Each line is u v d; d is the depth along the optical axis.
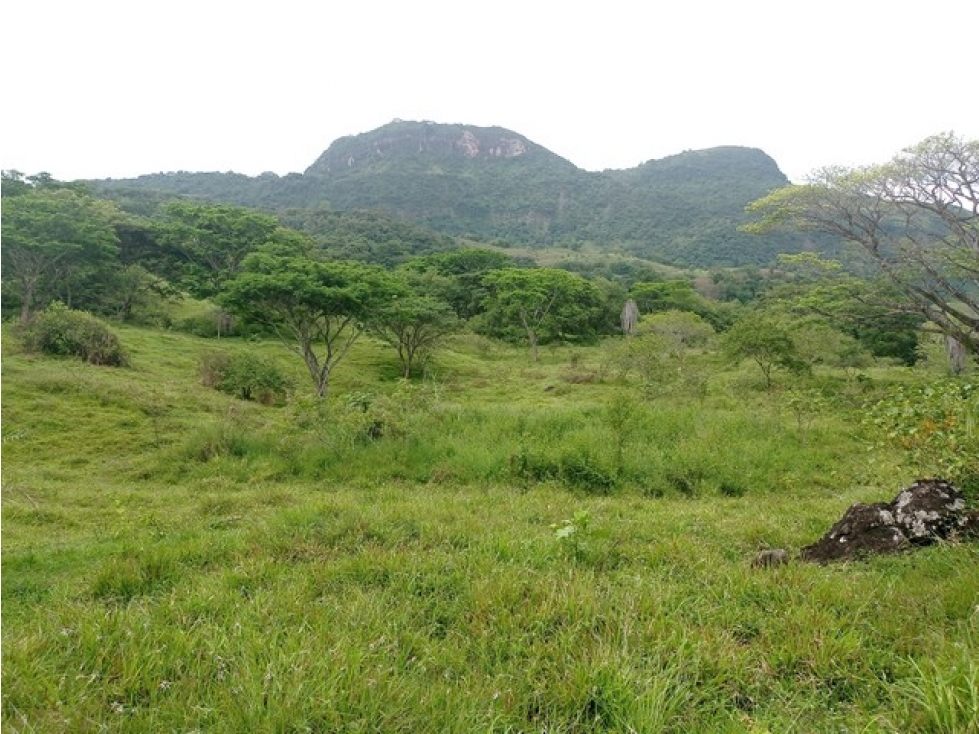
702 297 76.44
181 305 48.25
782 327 26.03
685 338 43.81
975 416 6.10
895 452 8.62
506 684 3.07
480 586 4.27
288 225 115.31
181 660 3.13
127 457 14.38
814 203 21.09
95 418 16.95
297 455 12.75
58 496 10.61
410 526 6.60
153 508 9.80
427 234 122.06
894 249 21.17
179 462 13.09
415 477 11.66
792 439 13.03
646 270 95.94
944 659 3.01
